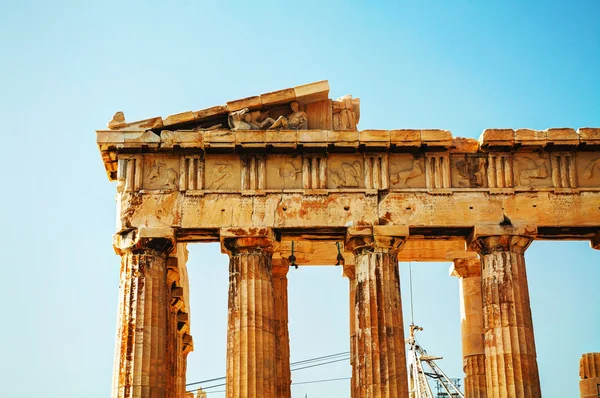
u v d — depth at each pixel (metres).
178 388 56.62
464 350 55.78
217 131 47.44
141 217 47.03
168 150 47.69
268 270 47.06
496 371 46.25
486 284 47.38
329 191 47.53
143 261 46.72
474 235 47.44
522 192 48.00
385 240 47.22
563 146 48.41
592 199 48.06
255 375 45.47
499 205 47.81
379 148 47.94
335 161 48.12
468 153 48.59
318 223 47.19
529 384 45.94
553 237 48.97
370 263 47.12
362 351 46.22
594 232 48.59
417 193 47.78
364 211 47.41
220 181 47.59
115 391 45.31
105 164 48.78
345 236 47.75
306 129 48.34
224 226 47.00
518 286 47.09
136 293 46.28
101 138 47.38
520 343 46.38
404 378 45.97
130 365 45.44
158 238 46.69
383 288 46.78
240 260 46.94
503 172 48.31
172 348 53.94
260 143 47.41
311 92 48.31
